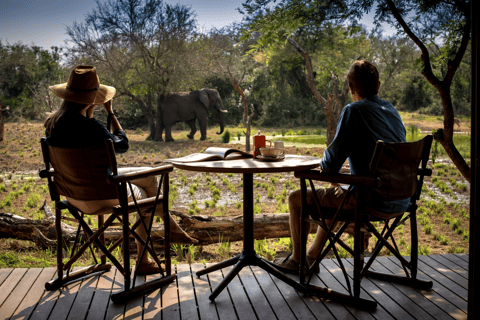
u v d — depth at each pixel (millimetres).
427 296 2934
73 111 2807
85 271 3270
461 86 12641
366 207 2674
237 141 18828
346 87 13461
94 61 18672
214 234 4809
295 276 3295
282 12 5617
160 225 4625
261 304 2830
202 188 8922
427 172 2871
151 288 3045
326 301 2869
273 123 29297
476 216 2053
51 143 2734
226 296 2963
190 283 3180
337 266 3506
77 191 2773
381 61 23641
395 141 2752
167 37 18969
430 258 3736
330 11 5609
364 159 2729
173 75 19219
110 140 2596
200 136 21891
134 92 19891
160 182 3020
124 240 2809
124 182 2715
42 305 2811
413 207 3000
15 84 29047
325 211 2865
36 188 8727
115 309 2760
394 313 2689
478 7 1971
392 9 4520
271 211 6758
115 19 18734
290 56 22031
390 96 34062
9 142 16797
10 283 3146
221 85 29031
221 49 22734
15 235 4824
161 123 19703
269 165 2785
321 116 29547
